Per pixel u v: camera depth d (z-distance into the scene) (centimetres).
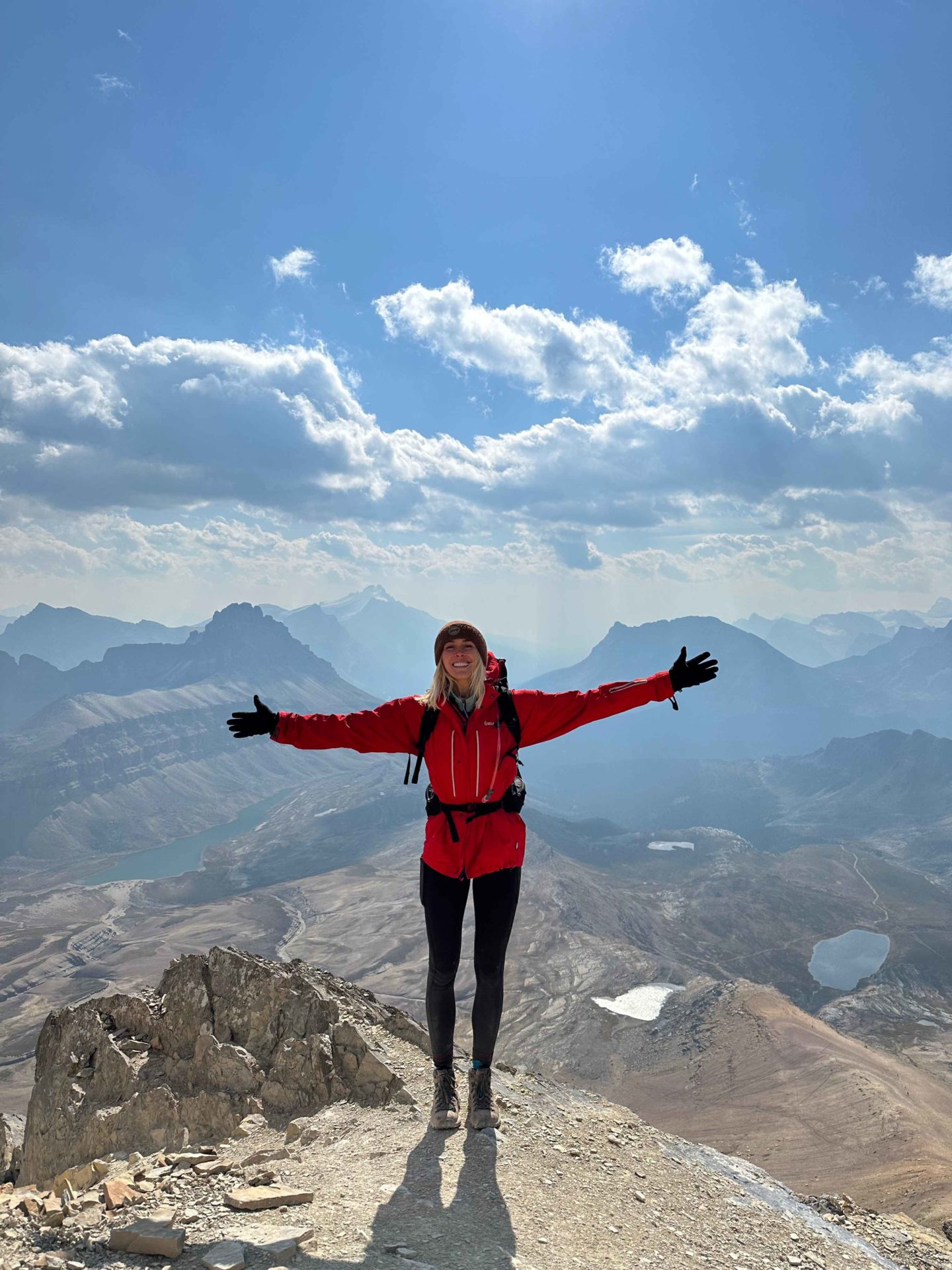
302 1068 445
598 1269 291
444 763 336
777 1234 372
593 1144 407
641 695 336
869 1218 475
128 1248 281
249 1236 281
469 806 340
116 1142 473
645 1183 381
